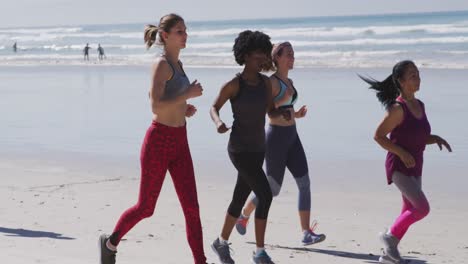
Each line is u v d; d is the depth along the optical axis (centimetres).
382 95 755
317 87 3044
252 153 733
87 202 1104
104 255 694
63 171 1417
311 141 1717
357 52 5706
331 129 1886
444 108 2192
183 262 766
